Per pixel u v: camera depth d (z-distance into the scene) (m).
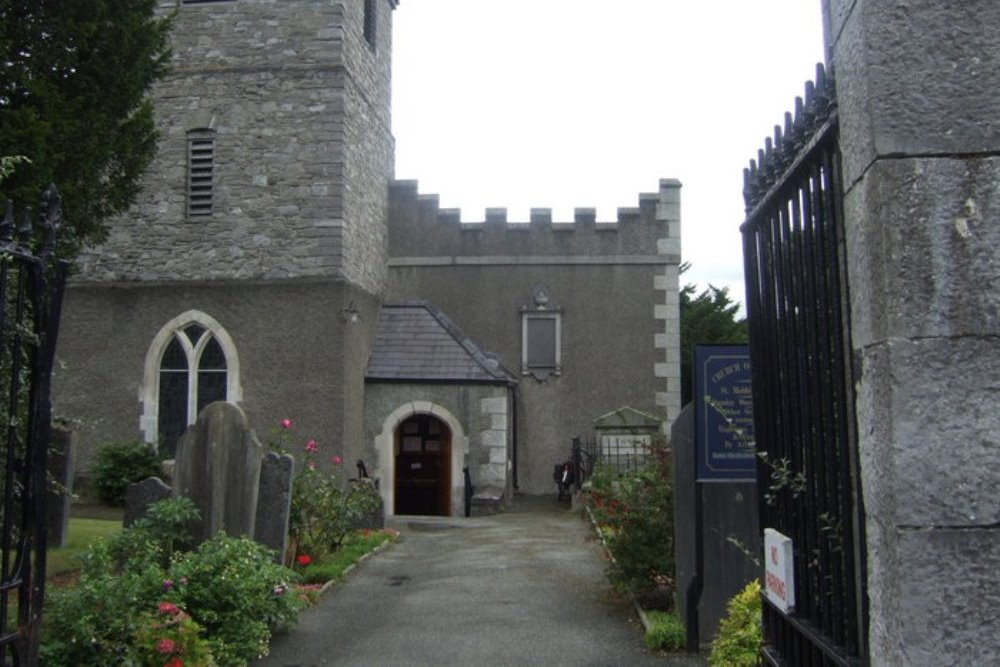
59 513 10.97
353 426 19.22
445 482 20.38
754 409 4.57
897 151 2.75
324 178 18.97
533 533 15.54
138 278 19.09
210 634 7.03
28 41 10.61
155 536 8.36
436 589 10.53
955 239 2.71
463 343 21.16
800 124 3.63
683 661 7.37
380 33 22.41
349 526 12.98
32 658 4.59
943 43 2.77
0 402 4.96
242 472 9.17
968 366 2.67
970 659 2.60
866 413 2.91
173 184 19.16
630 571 8.87
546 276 22.72
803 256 3.72
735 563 7.61
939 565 2.63
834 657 3.22
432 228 22.89
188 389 18.86
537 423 22.27
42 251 4.70
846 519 3.22
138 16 11.79
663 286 22.56
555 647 7.96
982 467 2.64
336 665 7.54
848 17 3.01
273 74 19.19
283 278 18.83
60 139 10.51
